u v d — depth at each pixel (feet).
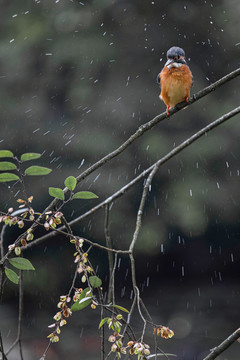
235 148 48.03
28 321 38.58
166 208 49.39
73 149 46.98
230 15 49.93
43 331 35.37
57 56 48.19
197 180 48.57
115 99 47.83
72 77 48.62
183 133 48.11
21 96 48.67
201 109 48.14
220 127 48.08
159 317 40.70
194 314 41.04
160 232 49.96
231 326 37.24
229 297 46.24
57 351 31.17
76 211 47.47
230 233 51.44
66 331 33.81
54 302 45.47
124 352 7.87
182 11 49.47
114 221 48.75
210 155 47.93
